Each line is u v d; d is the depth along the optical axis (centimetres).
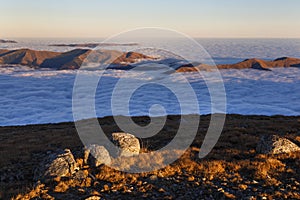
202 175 1313
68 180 1242
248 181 1234
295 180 1236
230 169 1377
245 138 1981
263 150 1619
